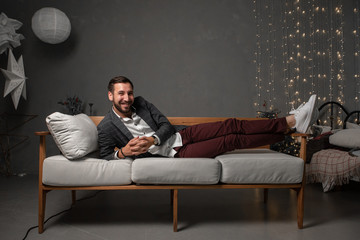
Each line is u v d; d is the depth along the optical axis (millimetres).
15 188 2811
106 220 1896
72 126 1671
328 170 2598
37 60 3568
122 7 3641
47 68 3576
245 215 1996
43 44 3570
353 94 3729
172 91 3662
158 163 1659
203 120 2555
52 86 3582
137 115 1967
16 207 2191
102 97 3611
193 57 3670
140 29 3648
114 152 1898
